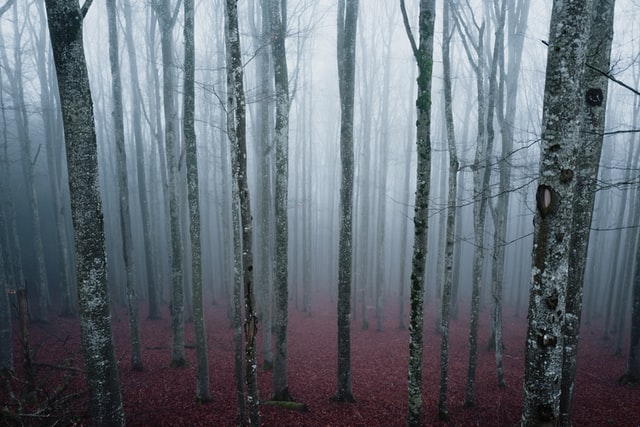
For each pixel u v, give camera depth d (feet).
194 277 29.40
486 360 43.68
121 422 18.85
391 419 28.81
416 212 22.04
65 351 42.09
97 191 17.81
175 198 37.47
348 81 29.14
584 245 20.53
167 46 38.42
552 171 12.82
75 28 16.80
